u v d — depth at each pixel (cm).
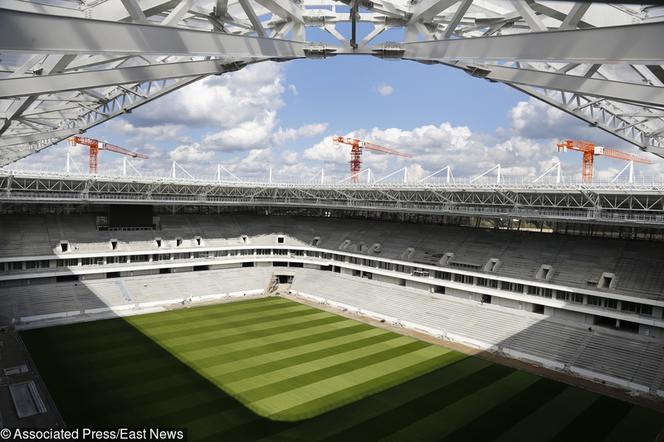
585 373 4441
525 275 5706
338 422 3375
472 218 7281
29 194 6450
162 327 5616
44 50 1158
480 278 6081
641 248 5447
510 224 6812
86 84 1589
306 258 8206
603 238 5881
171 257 7488
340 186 7562
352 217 8912
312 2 2244
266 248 8312
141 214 7731
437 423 3419
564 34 1336
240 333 5481
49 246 6612
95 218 7556
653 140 3341
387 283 7150
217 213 9000
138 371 4200
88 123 3847
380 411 3578
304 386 4000
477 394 3947
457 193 6366
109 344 4925
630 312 4819
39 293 6131
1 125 2480
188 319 6016
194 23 2264
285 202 8619
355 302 6838
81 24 1226
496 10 2203
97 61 1800
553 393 4012
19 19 1113
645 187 4594
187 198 7919
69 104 3322
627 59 1210
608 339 4775
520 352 4925
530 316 5478
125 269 6994
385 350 5025
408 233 7681
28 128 3806
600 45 1257
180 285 7219
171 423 3275
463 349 5125
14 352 4597
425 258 6812
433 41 1772
